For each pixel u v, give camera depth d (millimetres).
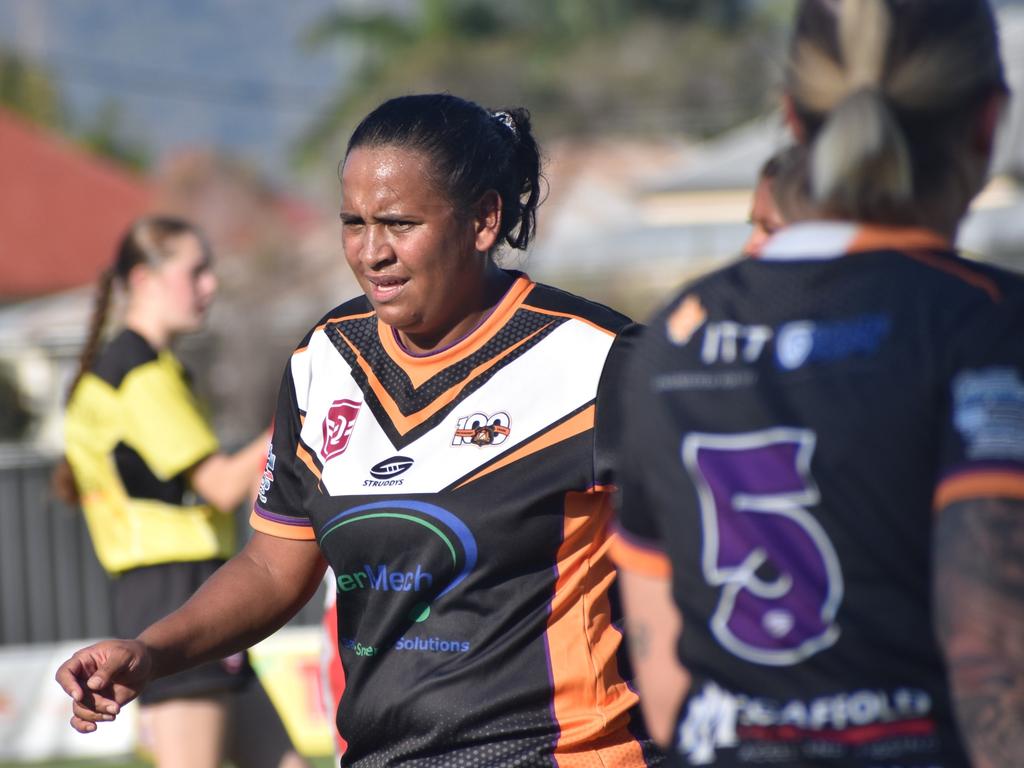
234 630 9711
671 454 6355
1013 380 5723
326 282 78562
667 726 6598
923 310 5980
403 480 9008
